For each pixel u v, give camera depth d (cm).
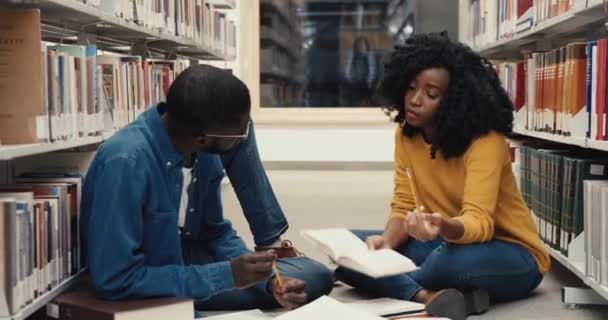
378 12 740
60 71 195
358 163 705
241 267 173
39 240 175
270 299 220
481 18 450
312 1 742
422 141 237
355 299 233
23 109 175
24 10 174
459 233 207
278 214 261
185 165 191
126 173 169
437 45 223
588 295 234
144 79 307
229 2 570
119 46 408
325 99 737
